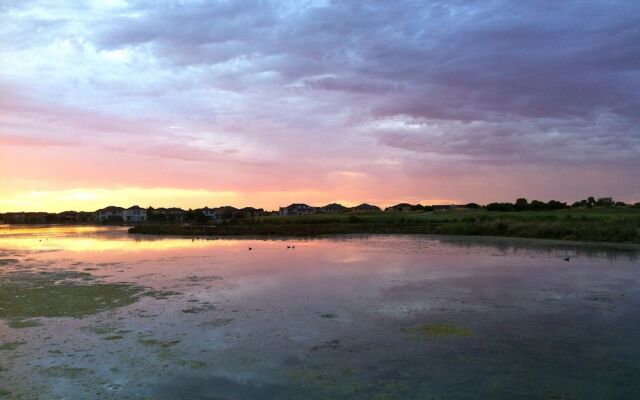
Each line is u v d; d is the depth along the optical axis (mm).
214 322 14188
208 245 44906
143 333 13094
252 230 65188
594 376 9695
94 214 199250
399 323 13945
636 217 54562
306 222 86125
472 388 9141
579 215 70625
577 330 13047
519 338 12336
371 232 60969
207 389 9266
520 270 24219
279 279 22078
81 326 13875
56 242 53625
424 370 10117
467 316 14703
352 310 15602
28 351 11602
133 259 32219
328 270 24953
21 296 18516
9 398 8891
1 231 93125
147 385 9477
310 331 13148
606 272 23312
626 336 12438
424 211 131500
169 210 188250
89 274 24672
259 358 10977
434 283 20562
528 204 115875
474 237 48938
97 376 9953
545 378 9609
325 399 8750
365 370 10156
